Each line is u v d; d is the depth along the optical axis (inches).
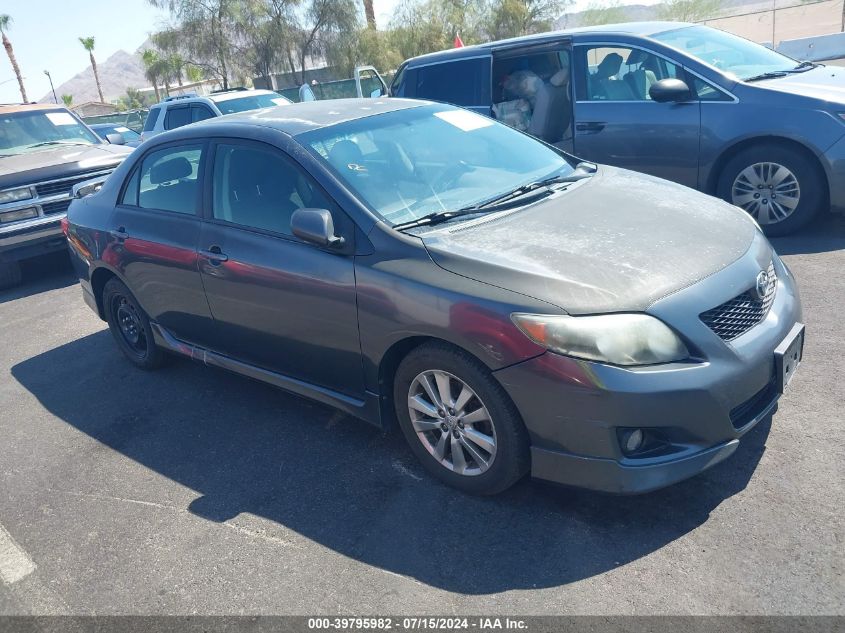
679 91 235.9
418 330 121.0
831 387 144.5
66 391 203.3
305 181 143.4
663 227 129.0
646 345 106.8
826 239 227.3
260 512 132.9
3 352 243.8
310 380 151.4
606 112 257.9
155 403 185.8
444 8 1289.4
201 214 164.1
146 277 180.5
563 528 116.2
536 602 102.1
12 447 174.6
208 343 174.7
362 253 130.9
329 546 120.5
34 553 131.1
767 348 115.9
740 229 133.1
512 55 282.0
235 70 1347.2
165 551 125.6
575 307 108.0
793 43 798.5
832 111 215.9
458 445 125.6
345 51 1302.9
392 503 129.2
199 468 151.6
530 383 109.7
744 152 232.8
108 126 803.4
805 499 114.4
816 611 94.3
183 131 176.7
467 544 115.8
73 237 207.5
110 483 151.3
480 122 175.5
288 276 140.8
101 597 116.8
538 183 152.6
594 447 108.8
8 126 364.2
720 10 1256.2
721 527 111.2
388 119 162.6
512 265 116.3
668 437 109.0
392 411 139.3
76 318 269.1
